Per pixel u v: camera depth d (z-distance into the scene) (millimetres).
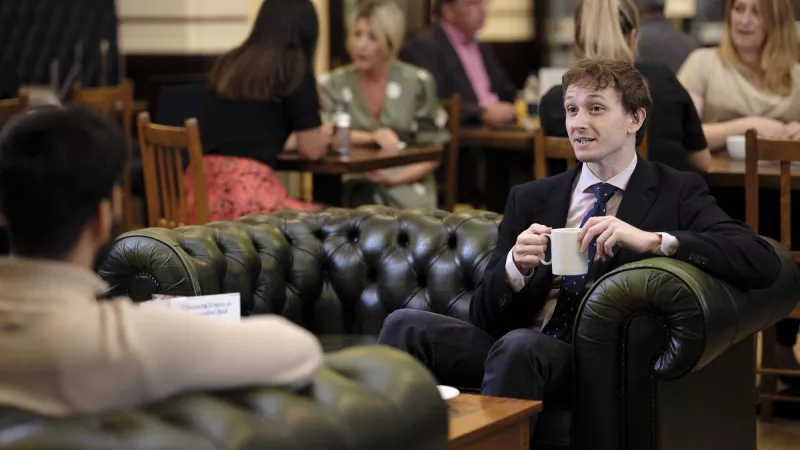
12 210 1728
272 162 5348
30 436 1560
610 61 3252
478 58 7641
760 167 4652
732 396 3342
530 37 11523
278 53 5293
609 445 2980
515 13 11484
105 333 1682
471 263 3607
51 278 1709
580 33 4395
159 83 9328
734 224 3195
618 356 2961
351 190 6383
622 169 3279
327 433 1761
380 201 6406
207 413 1679
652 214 3232
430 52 7395
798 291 3492
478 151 7609
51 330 1660
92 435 1568
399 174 6430
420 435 1907
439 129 6574
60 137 1743
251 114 5281
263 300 3645
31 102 7957
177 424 1661
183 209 5035
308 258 3770
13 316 1670
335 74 6602
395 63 6570
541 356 3043
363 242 3770
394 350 2039
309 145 5398
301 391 1845
